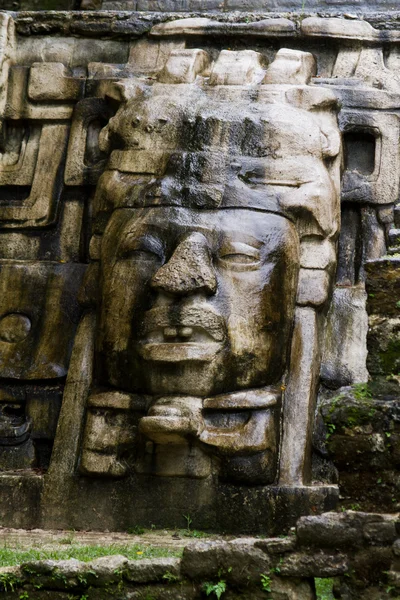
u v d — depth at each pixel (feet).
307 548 22.95
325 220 36.58
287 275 35.58
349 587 22.67
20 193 41.60
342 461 24.13
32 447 37.81
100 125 41.06
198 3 45.32
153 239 35.47
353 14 42.47
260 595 23.11
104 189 37.63
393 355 24.97
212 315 33.96
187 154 36.60
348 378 36.73
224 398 34.27
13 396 38.40
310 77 40.50
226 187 35.94
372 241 38.78
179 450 34.32
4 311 39.45
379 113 39.58
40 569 24.26
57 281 39.60
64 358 38.40
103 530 34.45
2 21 42.83
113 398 35.14
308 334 36.11
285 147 36.78
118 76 42.09
